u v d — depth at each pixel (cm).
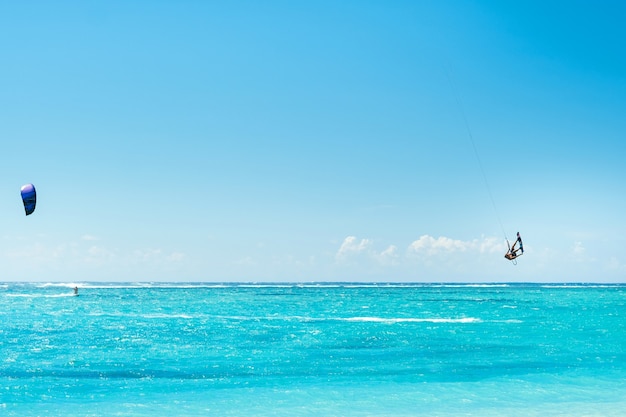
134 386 2003
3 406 1698
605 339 3334
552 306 7044
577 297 10469
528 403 1733
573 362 2509
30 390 1931
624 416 1566
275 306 7175
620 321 4594
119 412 1622
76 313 5747
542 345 3072
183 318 5047
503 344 3109
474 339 3341
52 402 1753
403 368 2364
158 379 2133
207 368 2370
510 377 2166
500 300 8981
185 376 2197
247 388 1969
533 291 15575
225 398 1811
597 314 5459
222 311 6109
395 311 6028
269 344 3130
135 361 2541
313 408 1672
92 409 1661
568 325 4228
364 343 3164
